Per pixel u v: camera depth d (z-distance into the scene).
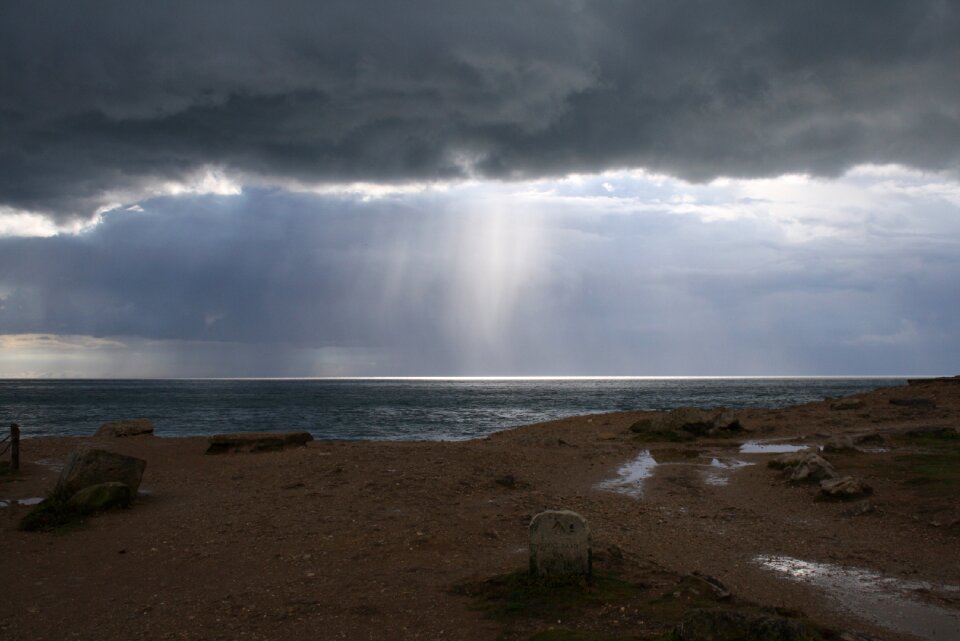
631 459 21.52
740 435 26.84
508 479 16.64
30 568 10.21
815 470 16.66
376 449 20.98
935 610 8.57
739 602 8.37
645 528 12.82
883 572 10.18
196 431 45.53
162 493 15.60
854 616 8.34
